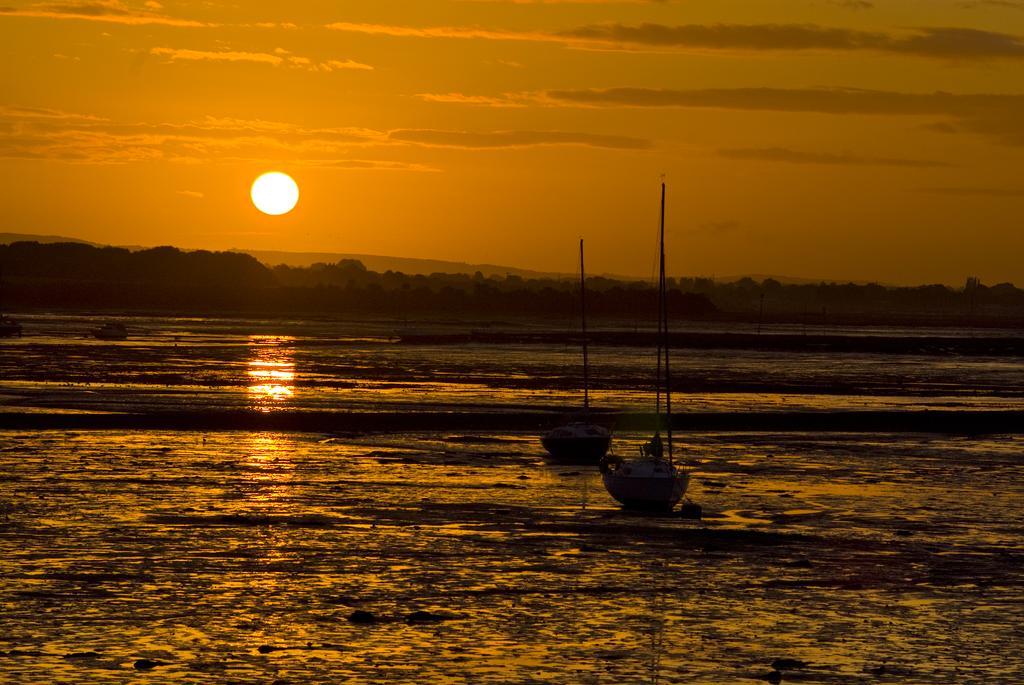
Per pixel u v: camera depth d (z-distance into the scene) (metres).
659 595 115.31
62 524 142.50
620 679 91.12
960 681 91.75
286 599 111.69
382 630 102.56
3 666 91.44
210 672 91.06
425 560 128.25
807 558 132.12
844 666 94.81
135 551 129.25
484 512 157.25
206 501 159.62
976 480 190.75
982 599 115.50
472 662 94.62
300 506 157.88
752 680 91.31
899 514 159.38
